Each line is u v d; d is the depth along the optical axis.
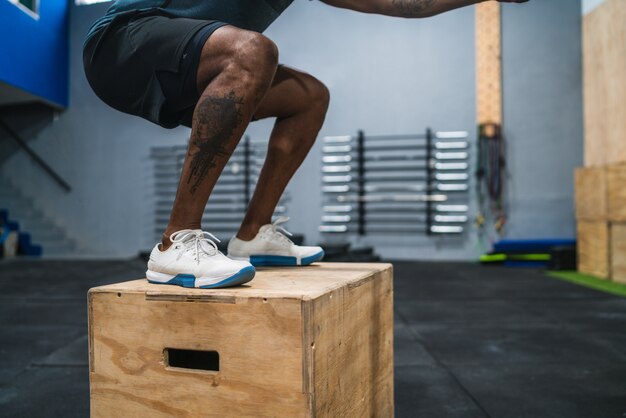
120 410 1.00
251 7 1.27
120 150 7.45
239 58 1.06
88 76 1.28
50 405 1.73
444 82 6.68
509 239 6.48
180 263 1.04
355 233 6.83
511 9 6.54
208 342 0.94
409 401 1.76
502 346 2.47
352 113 6.88
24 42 6.55
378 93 6.83
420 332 2.77
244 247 1.44
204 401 0.94
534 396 1.79
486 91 6.57
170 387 0.96
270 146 1.45
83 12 7.50
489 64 6.56
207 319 0.94
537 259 5.89
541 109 6.49
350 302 1.10
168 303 0.97
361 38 6.88
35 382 1.97
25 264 6.45
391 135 6.78
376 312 1.30
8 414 1.66
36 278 5.13
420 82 6.74
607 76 5.14
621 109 4.84
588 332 2.74
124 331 1.00
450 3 1.31
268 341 0.90
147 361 0.98
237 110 1.07
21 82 6.50
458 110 6.65
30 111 7.63
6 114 7.70
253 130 7.02
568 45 6.45
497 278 4.97
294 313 0.88
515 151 6.54
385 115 6.81
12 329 2.89
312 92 1.44
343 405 1.04
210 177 1.11
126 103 1.28
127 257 7.34
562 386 1.90
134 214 7.40
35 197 7.65
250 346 0.91
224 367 0.93
